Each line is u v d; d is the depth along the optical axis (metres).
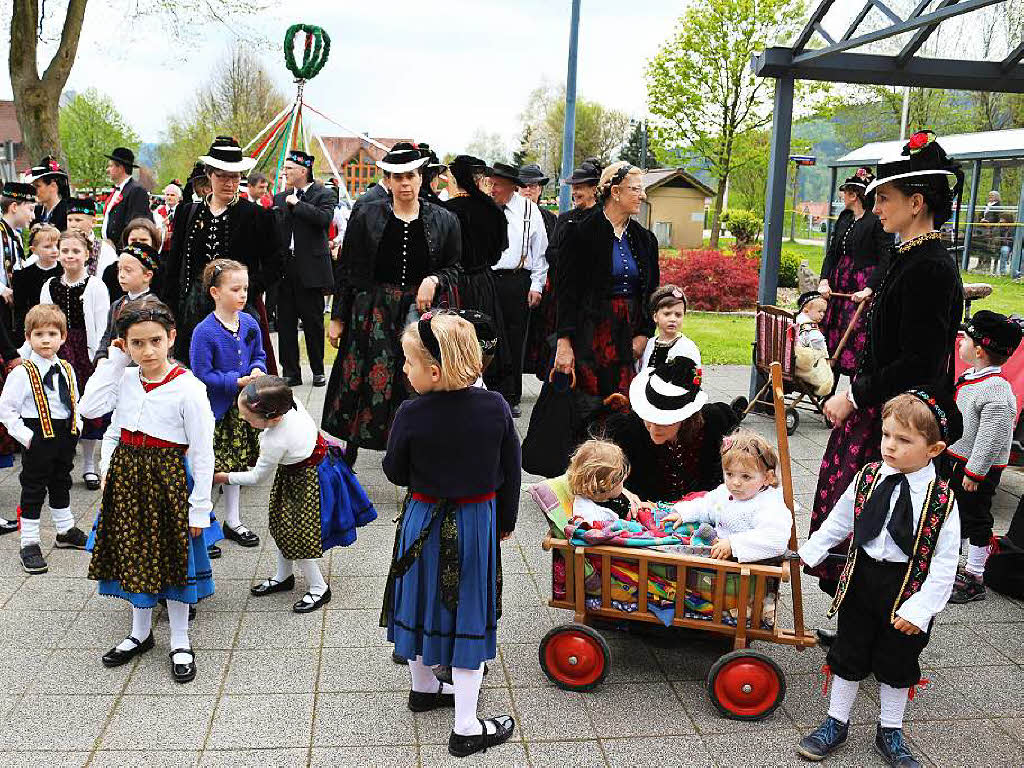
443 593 3.04
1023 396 5.82
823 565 3.79
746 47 27.59
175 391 3.55
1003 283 18.17
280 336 8.70
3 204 8.54
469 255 6.01
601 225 4.99
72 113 51.31
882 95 23.67
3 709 3.34
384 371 5.62
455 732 3.12
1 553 4.79
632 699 3.48
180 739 3.17
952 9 5.48
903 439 3.00
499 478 3.15
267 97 38.94
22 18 16.16
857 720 3.38
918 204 3.48
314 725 3.28
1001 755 3.17
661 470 4.00
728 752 3.16
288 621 4.09
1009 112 21.09
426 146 6.50
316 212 8.27
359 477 6.18
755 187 39.25
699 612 3.42
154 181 46.25
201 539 3.62
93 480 5.83
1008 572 4.47
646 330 5.20
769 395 7.87
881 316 3.58
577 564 3.50
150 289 6.27
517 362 7.69
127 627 4.01
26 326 4.62
